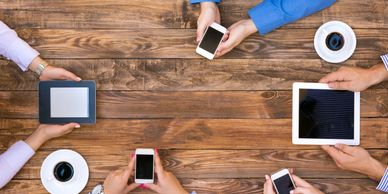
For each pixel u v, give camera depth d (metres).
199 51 2.10
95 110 2.07
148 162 2.07
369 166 2.08
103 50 2.13
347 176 2.15
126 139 2.13
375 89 2.16
